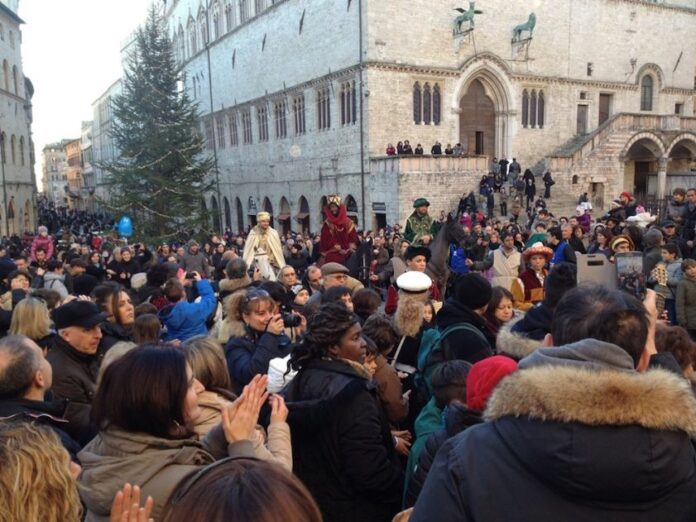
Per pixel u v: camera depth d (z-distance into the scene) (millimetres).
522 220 35906
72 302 5273
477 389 3447
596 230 14594
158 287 10023
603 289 2863
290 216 48969
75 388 4945
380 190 36688
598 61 46875
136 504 2211
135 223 39375
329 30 40719
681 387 2135
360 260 13250
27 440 2410
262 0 49812
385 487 3820
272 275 13047
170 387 2947
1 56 46844
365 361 4672
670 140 43750
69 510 2395
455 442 2336
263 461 1788
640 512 1987
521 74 42594
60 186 175125
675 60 51688
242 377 5277
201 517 1557
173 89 42750
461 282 5523
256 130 53469
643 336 2619
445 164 35938
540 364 2293
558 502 2021
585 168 40562
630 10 48125
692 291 9719
